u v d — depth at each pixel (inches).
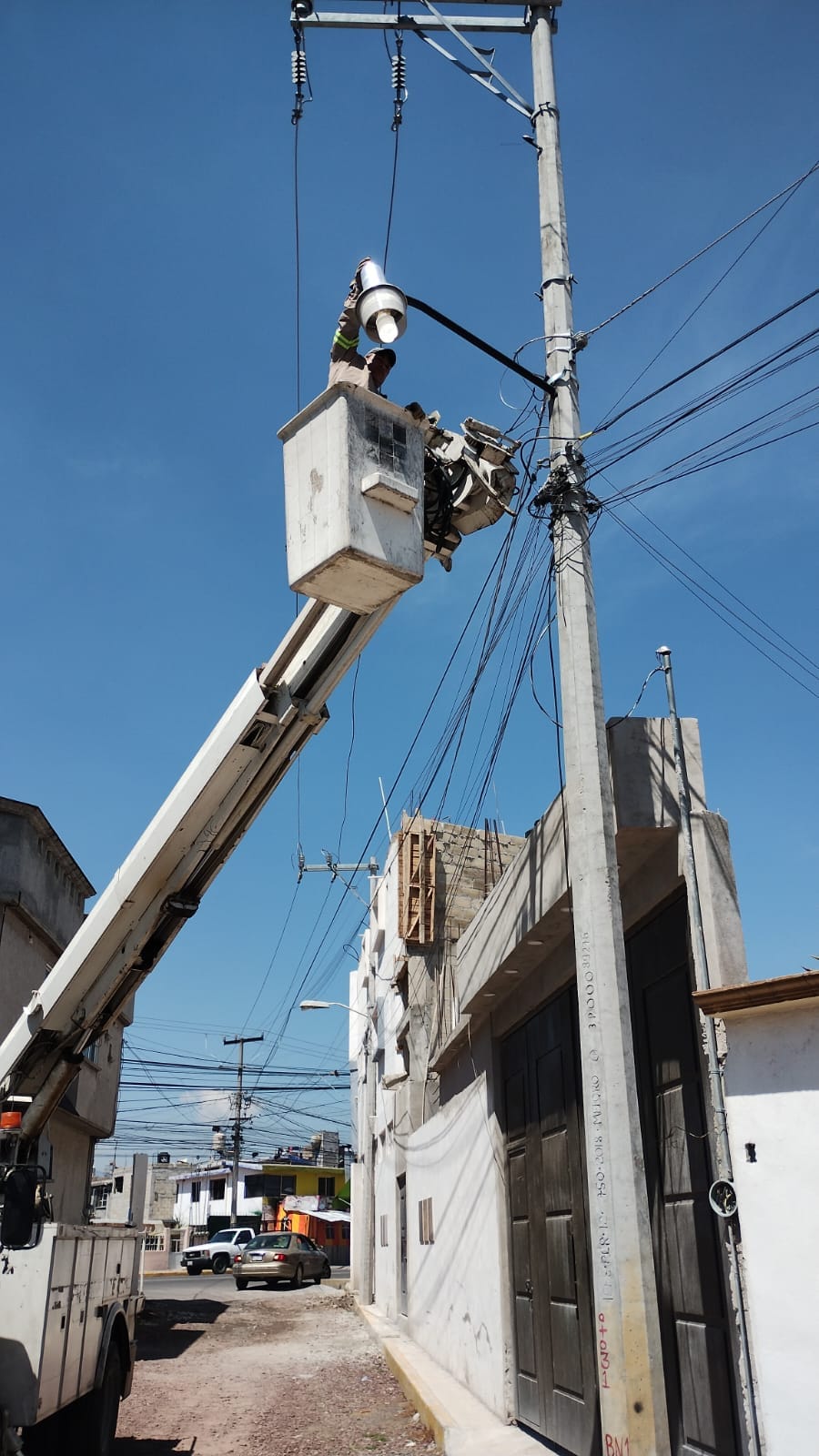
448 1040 521.0
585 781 251.1
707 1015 215.5
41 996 323.3
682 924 267.0
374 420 235.3
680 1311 253.8
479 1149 466.3
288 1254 1229.7
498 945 390.0
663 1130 270.2
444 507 267.3
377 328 235.5
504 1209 424.8
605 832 246.8
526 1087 404.8
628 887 297.6
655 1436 208.2
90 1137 749.9
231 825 306.2
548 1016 378.3
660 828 261.3
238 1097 2114.9
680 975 266.4
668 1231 263.3
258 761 295.9
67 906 663.8
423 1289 607.8
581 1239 328.2
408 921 761.0
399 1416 458.6
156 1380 558.6
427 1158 610.9
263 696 286.8
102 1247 336.5
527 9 327.6
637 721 271.6
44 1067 326.3
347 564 227.3
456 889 784.3
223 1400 500.1
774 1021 206.7
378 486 227.0
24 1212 262.5
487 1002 438.9
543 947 362.3
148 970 328.2
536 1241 378.3
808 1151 196.5
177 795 302.4
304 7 314.0
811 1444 185.5
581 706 257.9
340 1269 1781.5
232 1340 734.5
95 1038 336.5
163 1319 850.8
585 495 279.3
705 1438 236.8
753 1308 198.5
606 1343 218.5
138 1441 407.8
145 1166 796.6
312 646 281.1
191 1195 2620.6
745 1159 205.9
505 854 816.9
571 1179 341.7
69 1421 324.5
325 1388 533.0
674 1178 261.1
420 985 754.8
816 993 197.3
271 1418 454.9
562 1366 342.3
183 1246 2128.4
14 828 564.1
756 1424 200.4
